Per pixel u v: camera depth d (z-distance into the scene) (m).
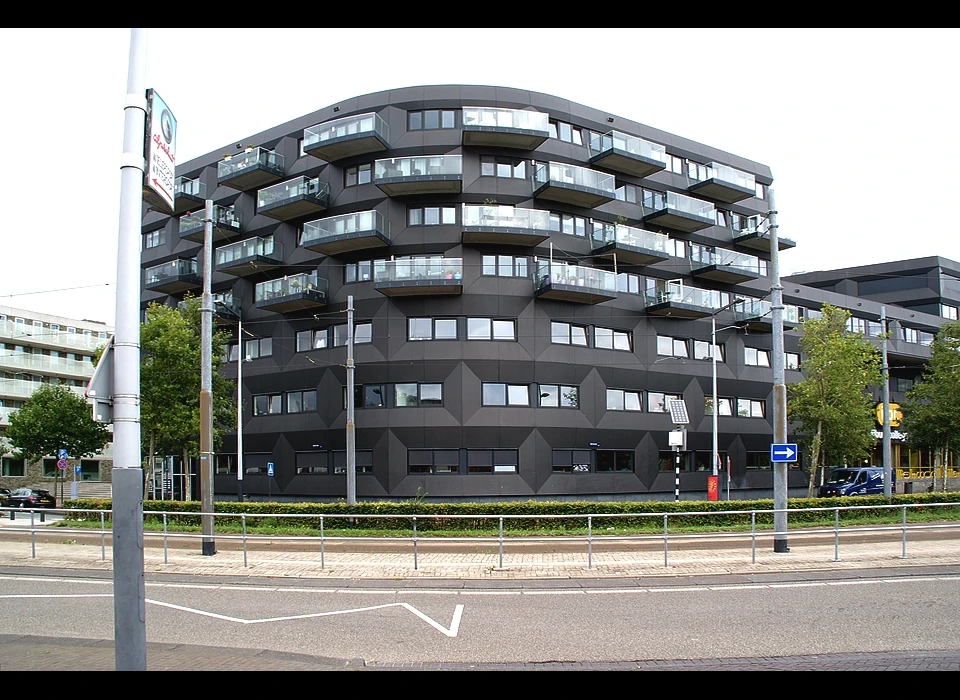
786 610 9.28
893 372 54.50
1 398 52.88
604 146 34.75
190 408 29.00
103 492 56.25
